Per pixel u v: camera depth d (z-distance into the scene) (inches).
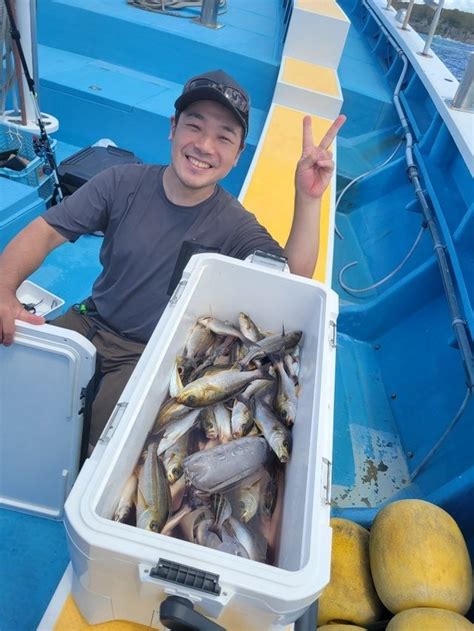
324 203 108.4
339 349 110.3
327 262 88.6
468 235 100.0
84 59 164.1
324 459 33.9
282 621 27.5
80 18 159.6
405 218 133.6
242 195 101.5
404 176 145.4
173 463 36.7
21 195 83.8
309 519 29.9
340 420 94.3
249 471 38.8
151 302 59.5
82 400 46.8
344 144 167.3
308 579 26.2
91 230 60.7
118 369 59.3
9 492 57.5
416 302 109.0
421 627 48.9
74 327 61.9
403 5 191.9
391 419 96.7
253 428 42.4
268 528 35.6
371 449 89.8
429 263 107.7
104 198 59.0
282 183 109.6
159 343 40.7
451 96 127.2
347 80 173.3
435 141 131.7
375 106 165.6
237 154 57.6
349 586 57.0
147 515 32.0
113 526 26.5
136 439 34.9
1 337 43.4
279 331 54.2
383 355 109.3
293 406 44.8
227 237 59.8
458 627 49.1
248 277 51.3
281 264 52.6
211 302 53.4
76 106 144.6
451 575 53.4
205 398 42.7
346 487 82.4
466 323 84.0
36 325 43.0
